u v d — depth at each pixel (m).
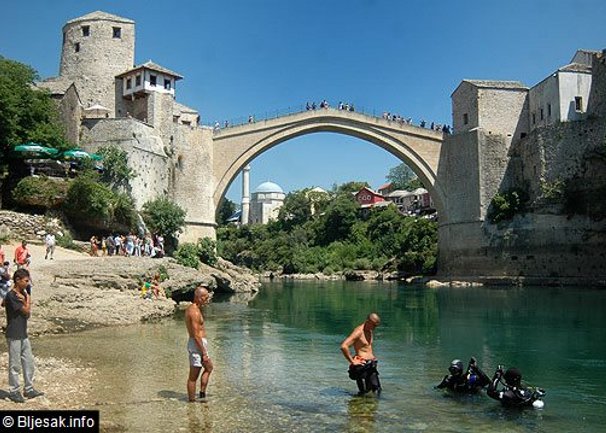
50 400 9.58
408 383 12.60
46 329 17.67
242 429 8.67
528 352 17.27
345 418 9.56
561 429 9.54
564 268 49.25
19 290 9.41
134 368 12.82
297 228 103.56
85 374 11.98
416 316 27.19
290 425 9.00
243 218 127.94
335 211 94.69
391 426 9.23
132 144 41.72
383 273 71.75
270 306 32.41
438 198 59.38
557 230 49.81
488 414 10.20
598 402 11.44
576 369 14.81
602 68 49.31
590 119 48.81
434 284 53.94
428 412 10.16
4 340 15.00
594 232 48.09
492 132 56.28
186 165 49.28
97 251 32.41
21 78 38.28
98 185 35.47
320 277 78.69
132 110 49.59
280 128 54.66
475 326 23.23
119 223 36.78
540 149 51.16
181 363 13.52
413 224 76.69
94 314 20.02
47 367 12.43
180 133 48.94
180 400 10.21
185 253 40.38
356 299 38.03
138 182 41.97
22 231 31.39
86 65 52.03
